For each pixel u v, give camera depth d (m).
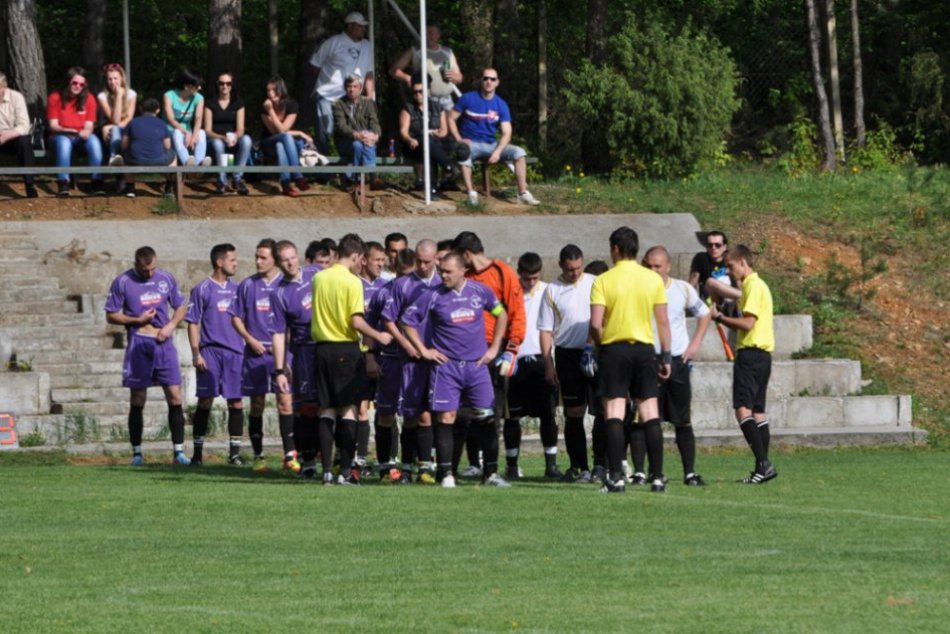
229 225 61.62
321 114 67.94
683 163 73.94
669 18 95.81
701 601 22.66
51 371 52.91
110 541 28.36
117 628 20.92
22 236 59.03
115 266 58.53
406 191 67.75
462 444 38.50
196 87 64.88
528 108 87.31
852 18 86.06
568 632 20.61
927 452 51.56
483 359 36.94
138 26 107.06
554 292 39.47
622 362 35.31
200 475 41.12
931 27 95.69
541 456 49.94
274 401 53.16
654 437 35.84
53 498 34.72
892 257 65.44
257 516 31.53
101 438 50.38
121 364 53.50
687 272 62.59
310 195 66.44
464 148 66.44
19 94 64.19
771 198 70.50
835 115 84.50
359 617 21.59
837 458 48.75
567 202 68.56
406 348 36.72
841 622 21.20
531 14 93.12
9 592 23.52
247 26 106.44
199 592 23.48
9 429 49.22
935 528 30.41
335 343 37.28
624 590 23.55
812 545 27.95
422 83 64.56
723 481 40.00
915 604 22.44
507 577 24.66
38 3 106.25
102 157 64.62
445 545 27.78
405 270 38.84
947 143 92.38
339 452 38.25
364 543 28.00
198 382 45.06
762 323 38.97
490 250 61.56
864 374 57.53
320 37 80.62
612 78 73.56
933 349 59.69
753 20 98.75
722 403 54.41
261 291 43.38
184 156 64.19
